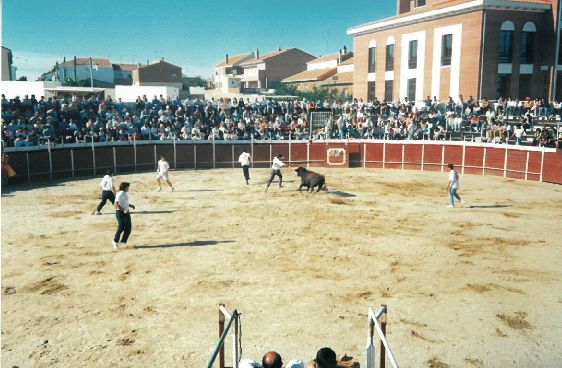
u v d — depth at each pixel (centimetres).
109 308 987
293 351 813
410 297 1054
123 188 1402
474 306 1007
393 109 3959
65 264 1264
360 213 1917
